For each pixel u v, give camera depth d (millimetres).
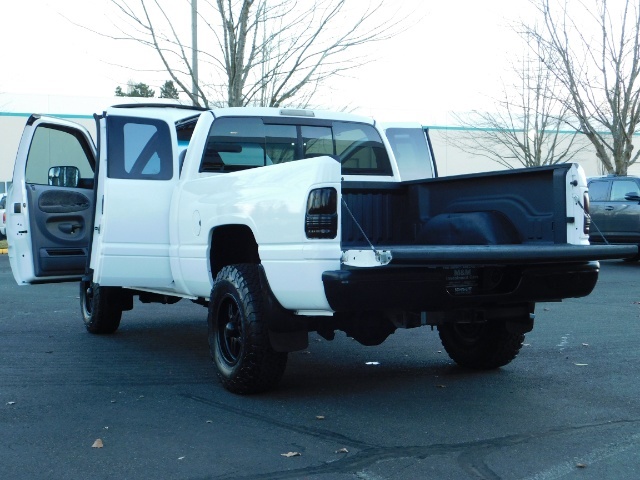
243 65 13219
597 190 18062
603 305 11438
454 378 6656
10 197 8414
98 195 7391
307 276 5219
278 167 5590
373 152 7785
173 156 7152
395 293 5254
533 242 5910
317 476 4262
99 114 7254
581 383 6434
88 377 6750
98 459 4578
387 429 5125
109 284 7180
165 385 6438
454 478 4207
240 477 4258
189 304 11828
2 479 4262
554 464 4418
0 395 6109
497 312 5965
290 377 6719
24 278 8281
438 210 6758
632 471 4301
